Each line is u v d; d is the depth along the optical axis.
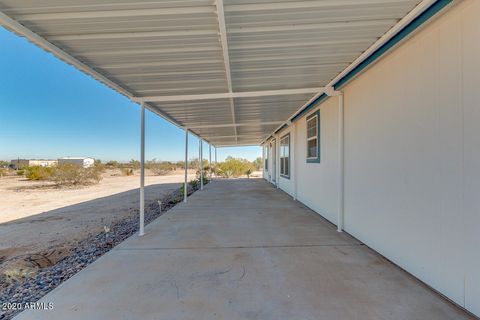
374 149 3.36
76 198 10.90
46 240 4.73
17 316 2.04
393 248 2.96
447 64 2.17
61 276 3.02
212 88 4.20
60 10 2.06
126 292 2.38
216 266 2.93
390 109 3.00
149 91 4.26
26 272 3.09
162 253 3.37
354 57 3.11
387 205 3.07
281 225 4.73
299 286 2.44
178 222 5.07
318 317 1.96
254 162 31.08
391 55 2.97
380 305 2.10
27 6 2.00
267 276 2.66
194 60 3.11
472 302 1.96
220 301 2.21
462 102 2.04
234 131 10.07
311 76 3.74
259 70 3.46
